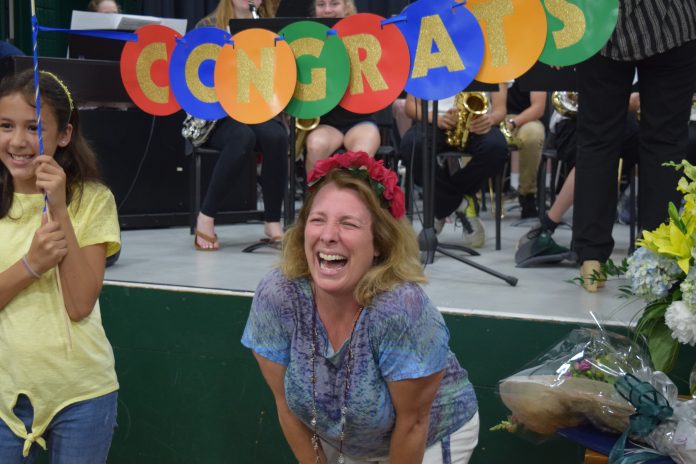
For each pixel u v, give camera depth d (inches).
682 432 66.0
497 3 93.1
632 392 67.9
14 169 67.3
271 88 107.3
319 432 65.5
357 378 61.0
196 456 102.7
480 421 90.7
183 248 139.4
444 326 61.8
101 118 158.9
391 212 61.3
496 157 137.7
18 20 213.5
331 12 138.8
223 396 101.0
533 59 92.4
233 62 109.2
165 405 103.6
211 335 100.8
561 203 129.9
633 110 135.3
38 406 67.6
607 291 102.9
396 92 100.5
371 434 63.8
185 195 169.5
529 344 88.6
